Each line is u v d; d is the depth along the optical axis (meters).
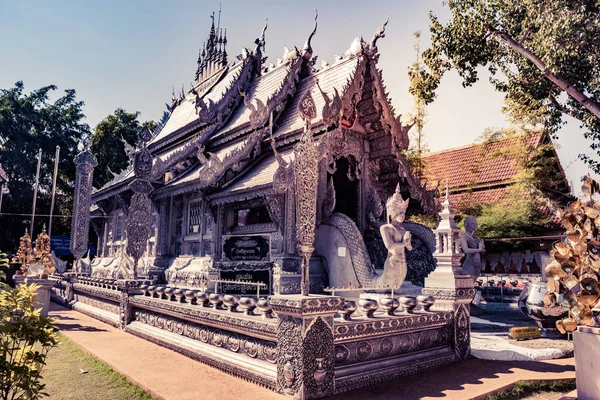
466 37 20.19
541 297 9.60
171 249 15.65
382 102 12.50
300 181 5.32
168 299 8.16
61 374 6.28
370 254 12.39
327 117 11.00
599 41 16.69
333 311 5.09
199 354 6.68
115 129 40.81
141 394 5.33
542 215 22.81
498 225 22.83
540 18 17.52
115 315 10.34
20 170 38.25
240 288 11.45
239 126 14.50
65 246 35.50
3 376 3.67
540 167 23.47
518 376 5.92
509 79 22.00
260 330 5.55
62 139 41.00
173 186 14.48
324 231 11.70
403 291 10.48
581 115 21.25
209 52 22.69
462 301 6.98
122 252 18.19
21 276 11.34
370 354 5.59
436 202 14.12
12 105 39.47
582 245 3.98
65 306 14.28
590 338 3.86
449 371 6.18
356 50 12.88
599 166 23.23
